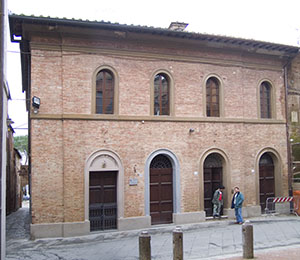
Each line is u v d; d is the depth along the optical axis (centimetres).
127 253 1002
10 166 2350
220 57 1541
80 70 1305
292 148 1697
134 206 1345
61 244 1152
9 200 2248
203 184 1480
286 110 1694
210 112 1530
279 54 1655
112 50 1352
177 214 1409
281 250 970
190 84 1477
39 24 1227
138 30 1327
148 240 784
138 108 1380
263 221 1465
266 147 1628
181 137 1441
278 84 1692
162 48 1433
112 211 1339
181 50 1466
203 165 1507
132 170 1350
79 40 1307
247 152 1581
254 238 1137
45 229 1221
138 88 1386
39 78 1258
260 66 1647
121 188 1328
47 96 1262
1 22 905
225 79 1550
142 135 1376
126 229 1322
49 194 1238
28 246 1126
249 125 1598
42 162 1239
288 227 1320
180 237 809
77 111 1290
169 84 1447
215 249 1012
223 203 1530
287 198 1617
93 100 1315
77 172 1270
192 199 1446
